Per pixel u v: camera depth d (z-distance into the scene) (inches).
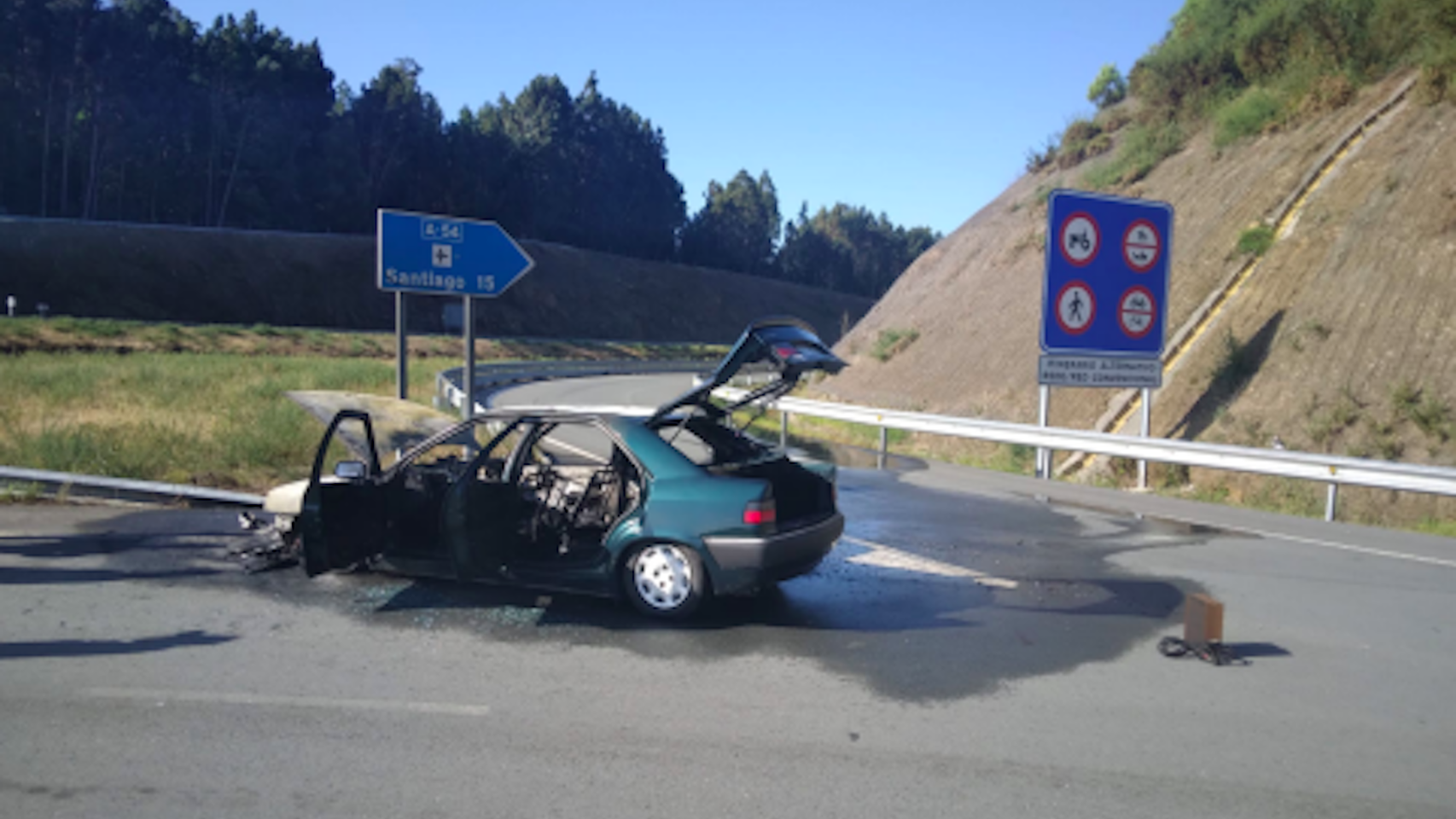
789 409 756.0
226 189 2824.8
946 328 1074.1
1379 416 568.1
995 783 162.7
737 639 238.8
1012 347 933.8
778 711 193.5
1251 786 163.8
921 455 741.3
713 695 201.0
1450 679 220.1
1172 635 251.9
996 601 280.8
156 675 205.8
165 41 2815.0
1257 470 478.6
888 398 1004.6
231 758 167.2
